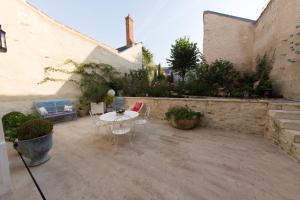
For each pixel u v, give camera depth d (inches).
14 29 187.8
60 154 116.0
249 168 89.7
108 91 279.1
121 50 403.5
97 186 78.2
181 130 165.9
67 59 255.9
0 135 73.3
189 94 254.7
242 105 148.9
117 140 141.8
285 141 107.4
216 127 165.6
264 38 241.0
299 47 156.7
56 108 221.3
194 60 339.3
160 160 102.8
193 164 96.3
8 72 182.7
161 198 68.6
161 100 208.4
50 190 76.3
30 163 101.6
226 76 265.1
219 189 73.0
